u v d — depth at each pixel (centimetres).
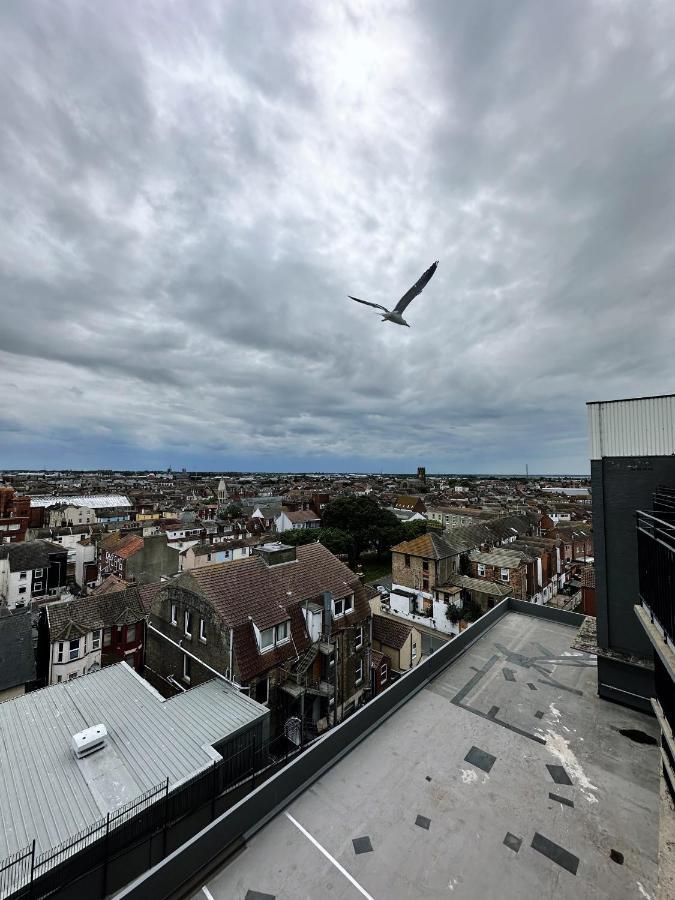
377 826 707
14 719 1580
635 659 1032
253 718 1614
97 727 1446
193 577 2133
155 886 563
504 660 1302
